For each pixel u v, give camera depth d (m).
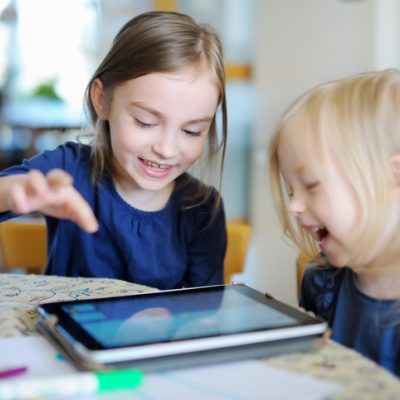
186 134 0.94
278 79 2.26
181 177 1.13
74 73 2.80
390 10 1.96
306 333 0.54
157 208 1.11
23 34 3.25
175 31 0.94
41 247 1.22
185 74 0.90
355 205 0.65
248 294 0.66
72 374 0.48
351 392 0.46
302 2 2.15
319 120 0.66
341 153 0.64
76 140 1.19
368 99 0.65
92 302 0.63
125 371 0.46
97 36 2.45
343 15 2.03
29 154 3.13
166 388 0.47
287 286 2.26
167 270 1.11
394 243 0.65
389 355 0.64
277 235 2.28
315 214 0.67
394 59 1.96
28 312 0.67
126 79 0.92
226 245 1.17
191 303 0.62
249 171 2.40
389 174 0.64
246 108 2.38
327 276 0.75
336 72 2.07
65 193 0.57
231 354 0.51
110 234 1.10
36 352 0.54
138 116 0.92
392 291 0.67
